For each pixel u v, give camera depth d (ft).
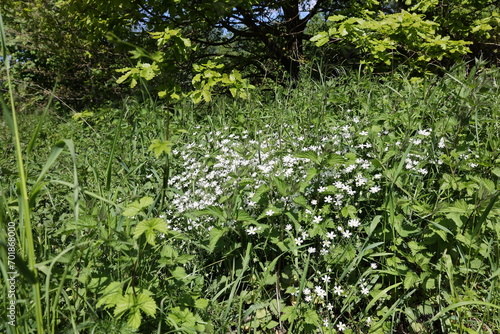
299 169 8.49
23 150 11.70
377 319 6.23
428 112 9.64
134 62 19.60
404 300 6.50
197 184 9.23
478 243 6.29
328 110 12.01
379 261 6.83
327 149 6.81
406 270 6.28
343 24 14.55
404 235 6.44
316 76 17.57
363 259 6.70
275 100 14.43
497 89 9.63
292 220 6.76
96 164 11.37
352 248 6.32
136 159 11.41
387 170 6.66
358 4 23.84
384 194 7.48
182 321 5.39
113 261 6.35
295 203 7.11
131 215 4.86
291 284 6.92
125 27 21.52
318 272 6.55
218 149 10.95
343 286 6.56
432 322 6.16
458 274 6.47
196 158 11.16
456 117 8.21
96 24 20.93
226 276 7.30
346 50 17.88
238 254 7.30
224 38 26.89
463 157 7.84
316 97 12.12
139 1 18.47
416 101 10.46
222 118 13.93
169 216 8.64
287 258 7.23
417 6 19.76
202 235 7.65
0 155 10.94
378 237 6.95
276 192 7.52
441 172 7.98
